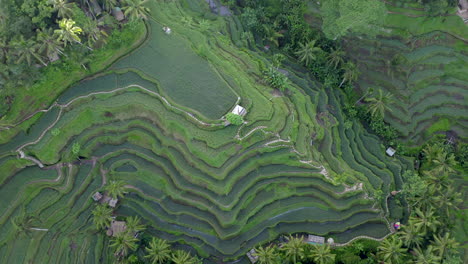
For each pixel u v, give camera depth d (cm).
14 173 5122
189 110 4881
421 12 5444
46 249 4934
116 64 5206
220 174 4794
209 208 4903
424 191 4531
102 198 5247
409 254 4612
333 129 5372
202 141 4850
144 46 5253
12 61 4412
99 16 5072
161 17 5434
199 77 5047
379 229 4934
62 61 4856
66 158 5150
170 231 5069
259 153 4919
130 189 5219
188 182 5019
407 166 5522
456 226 5056
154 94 5053
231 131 4819
